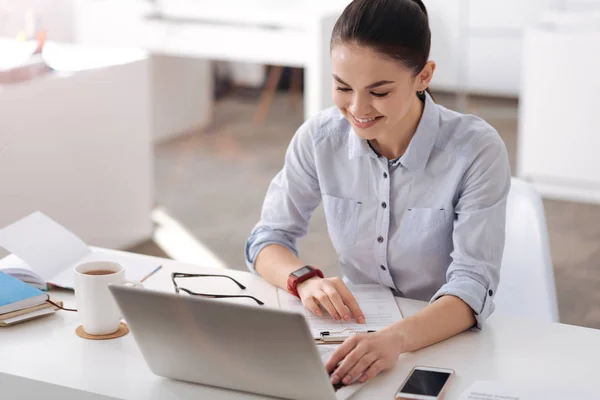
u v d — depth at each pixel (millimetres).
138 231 4008
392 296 1780
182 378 1433
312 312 1689
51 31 5547
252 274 1898
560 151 4605
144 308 1358
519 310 1929
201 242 4066
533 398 1355
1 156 3207
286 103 6898
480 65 6723
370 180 1838
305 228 2004
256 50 5172
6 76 3307
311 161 1917
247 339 1313
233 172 5145
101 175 3725
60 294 1772
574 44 4438
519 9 6496
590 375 1458
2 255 3117
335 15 5031
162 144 5723
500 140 1771
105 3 5559
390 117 1588
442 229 1802
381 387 1421
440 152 1775
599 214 4441
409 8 1562
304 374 1316
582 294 3525
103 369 1472
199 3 5602
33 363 1486
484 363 1502
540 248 1942
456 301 1623
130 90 3826
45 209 3436
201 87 6109
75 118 3533
